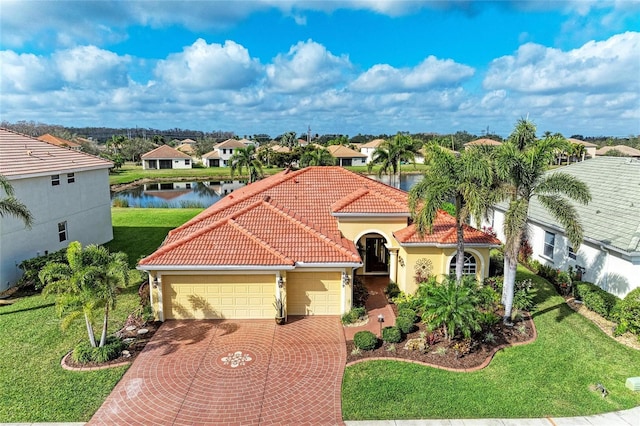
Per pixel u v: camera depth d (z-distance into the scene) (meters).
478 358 14.56
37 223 23.36
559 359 14.61
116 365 14.25
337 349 15.44
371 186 25.23
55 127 153.00
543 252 24.08
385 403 12.21
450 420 11.52
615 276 18.12
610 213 20.92
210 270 17.47
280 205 22.38
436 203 16.45
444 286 15.54
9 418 11.51
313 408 12.05
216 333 16.75
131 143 129.62
